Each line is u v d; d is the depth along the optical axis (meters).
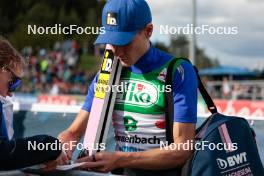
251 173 2.53
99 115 2.81
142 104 2.72
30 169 2.37
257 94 19.67
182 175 2.48
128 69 2.79
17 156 2.16
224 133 2.49
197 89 2.69
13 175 2.24
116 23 2.62
